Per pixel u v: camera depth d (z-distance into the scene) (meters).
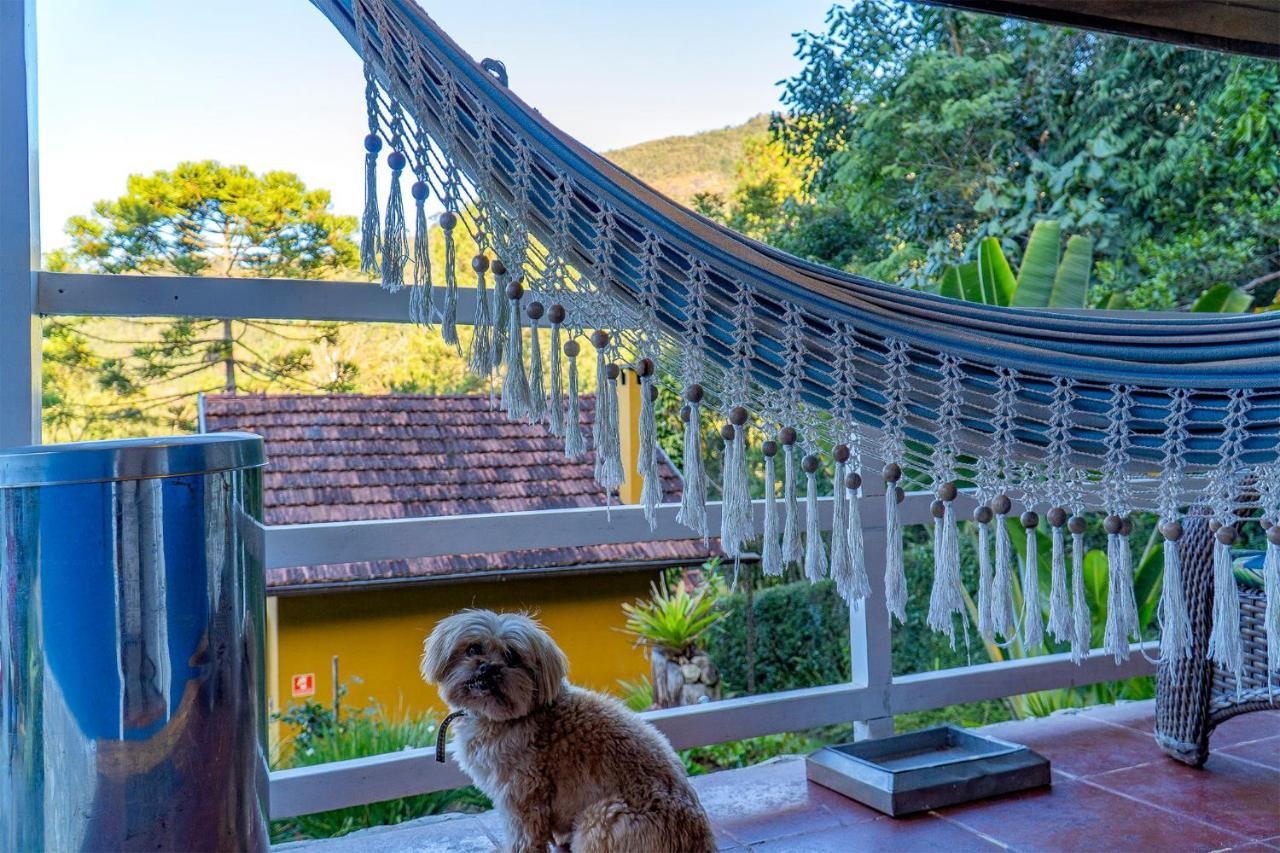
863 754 2.34
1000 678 2.69
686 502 1.52
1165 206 5.97
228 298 1.93
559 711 1.63
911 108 6.50
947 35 6.61
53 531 1.24
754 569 5.99
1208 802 2.12
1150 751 2.45
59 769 1.26
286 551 1.95
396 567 5.29
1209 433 1.39
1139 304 5.64
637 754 1.60
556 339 1.54
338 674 4.97
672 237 1.51
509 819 1.59
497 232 1.53
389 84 1.51
